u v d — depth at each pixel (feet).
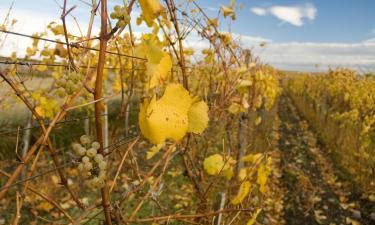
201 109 2.91
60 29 6.10
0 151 15.52
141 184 4.32
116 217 3.59
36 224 12.53
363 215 18.13
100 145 2.82
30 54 8.06
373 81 34.78
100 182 2.70
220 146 17.97
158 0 3.03
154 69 2.85
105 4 2.70
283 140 33.53
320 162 26.55
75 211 13.41
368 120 22.20
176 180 16.70
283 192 20.40
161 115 2.65
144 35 4.24
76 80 2.72
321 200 19.65
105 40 2.71
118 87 12.98
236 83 8.67
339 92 38.24
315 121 42.78
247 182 5.42
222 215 6.87
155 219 4.24
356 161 24.29
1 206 13.71
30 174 2.98
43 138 2.99
